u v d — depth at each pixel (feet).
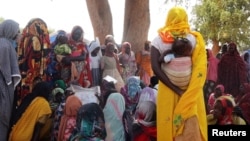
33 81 20.53
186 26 14.71
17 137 17.04
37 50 20.62
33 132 17.26
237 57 29.22
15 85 17.84
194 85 14.14
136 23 35.88
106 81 18.70
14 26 18.33
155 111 16.16
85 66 24.23
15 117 17.62
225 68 28.96
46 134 18.43
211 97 21.50
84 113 15.97
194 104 14.02
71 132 16.89
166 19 14.99
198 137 14.01
